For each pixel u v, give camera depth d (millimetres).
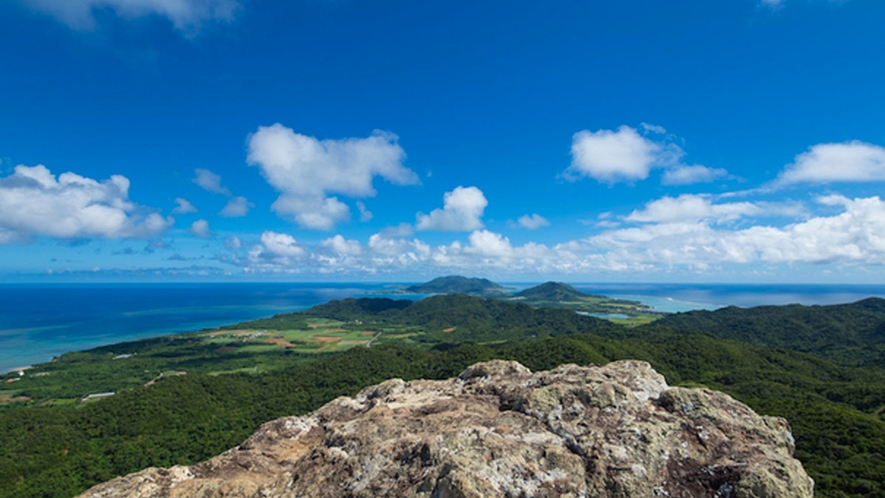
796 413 65000
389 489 12859
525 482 12234
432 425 15961
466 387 21703
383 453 14469
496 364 23234
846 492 44781
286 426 20188
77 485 69938
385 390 23219
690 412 15844
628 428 14352
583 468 12992
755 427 15016
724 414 15672
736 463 13047
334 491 13734
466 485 11281
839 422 59031
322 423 20766
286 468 16688
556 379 19281
